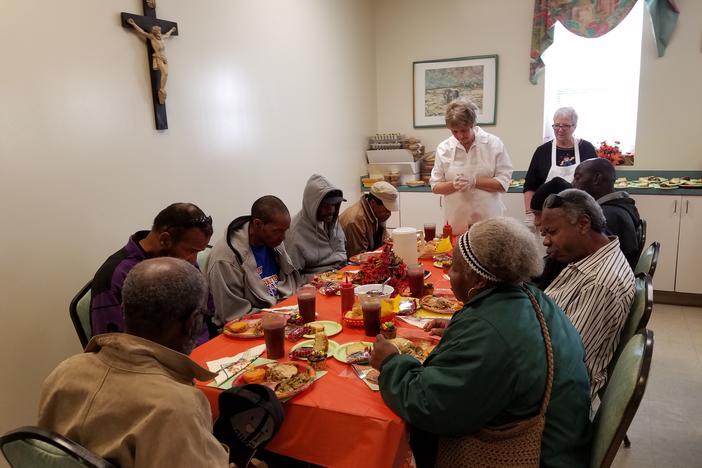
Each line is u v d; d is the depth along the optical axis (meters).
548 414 1.20
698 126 4.04
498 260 1.23
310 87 3.97
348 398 1.29
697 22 3.88
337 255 2.87
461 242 1.31
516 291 1.26
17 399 2.05
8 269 2.00
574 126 3.44
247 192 3.33
